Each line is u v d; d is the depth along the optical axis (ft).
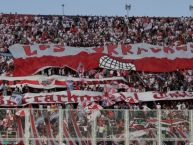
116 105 208.23
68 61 229.66
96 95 209.56
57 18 268.21
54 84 214.69
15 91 207.00
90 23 267.39
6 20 259.39
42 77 215.51
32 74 222.69
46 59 227.61
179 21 273.54
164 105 215.92
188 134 158.40
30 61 225.56
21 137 147.02
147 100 213.46
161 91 223.92
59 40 250.57
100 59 232.53
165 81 231.09
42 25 260.62
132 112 154.51
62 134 149.59
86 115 151.33
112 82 223.10
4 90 208.03
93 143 151.23
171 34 263.49
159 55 240.12
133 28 266.36
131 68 232.94
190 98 219.20
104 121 152.25
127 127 153.79
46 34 254.27
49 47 232.12
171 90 226.38
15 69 221.87
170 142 157.17
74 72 228.63
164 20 273.33
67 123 150.10
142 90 222.48
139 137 154.40
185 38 261.44
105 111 152.56
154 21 272.10
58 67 227.20
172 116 157.58
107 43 251.19
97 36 257.14
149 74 233.55
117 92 214.28
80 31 259.80
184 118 158.51
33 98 201.46
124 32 262.26
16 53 227.40
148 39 258.16
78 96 206.69
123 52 237.86
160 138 156.25
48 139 148.56
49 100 202.39
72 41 250.98
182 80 232.53
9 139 146.20
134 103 210.79
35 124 147.95
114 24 268.21
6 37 247.09
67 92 206.69
